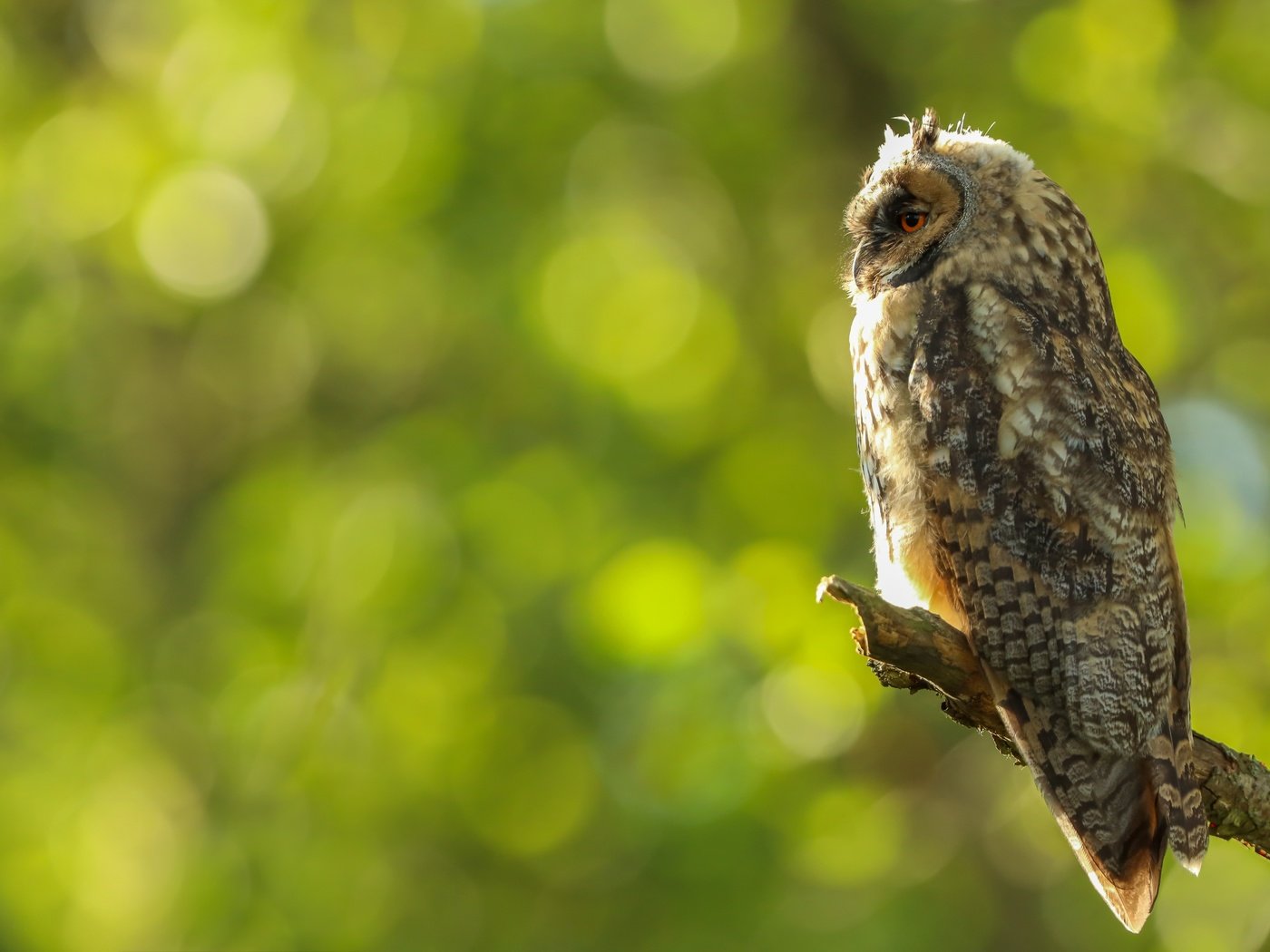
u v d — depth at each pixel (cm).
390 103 1473
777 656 1224
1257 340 1447
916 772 1370
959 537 678
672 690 1221
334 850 1389
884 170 770
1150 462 686
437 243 1465
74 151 1684
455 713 1396
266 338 1841
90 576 1733
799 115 1564
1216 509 1318
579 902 1345
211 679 1560
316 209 1570
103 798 1680
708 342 1485
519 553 1405
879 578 744
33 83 1789
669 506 1395
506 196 1480
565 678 1359
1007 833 1345
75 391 1731
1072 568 658
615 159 1559
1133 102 1424
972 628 666
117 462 1828
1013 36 1505
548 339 1430
